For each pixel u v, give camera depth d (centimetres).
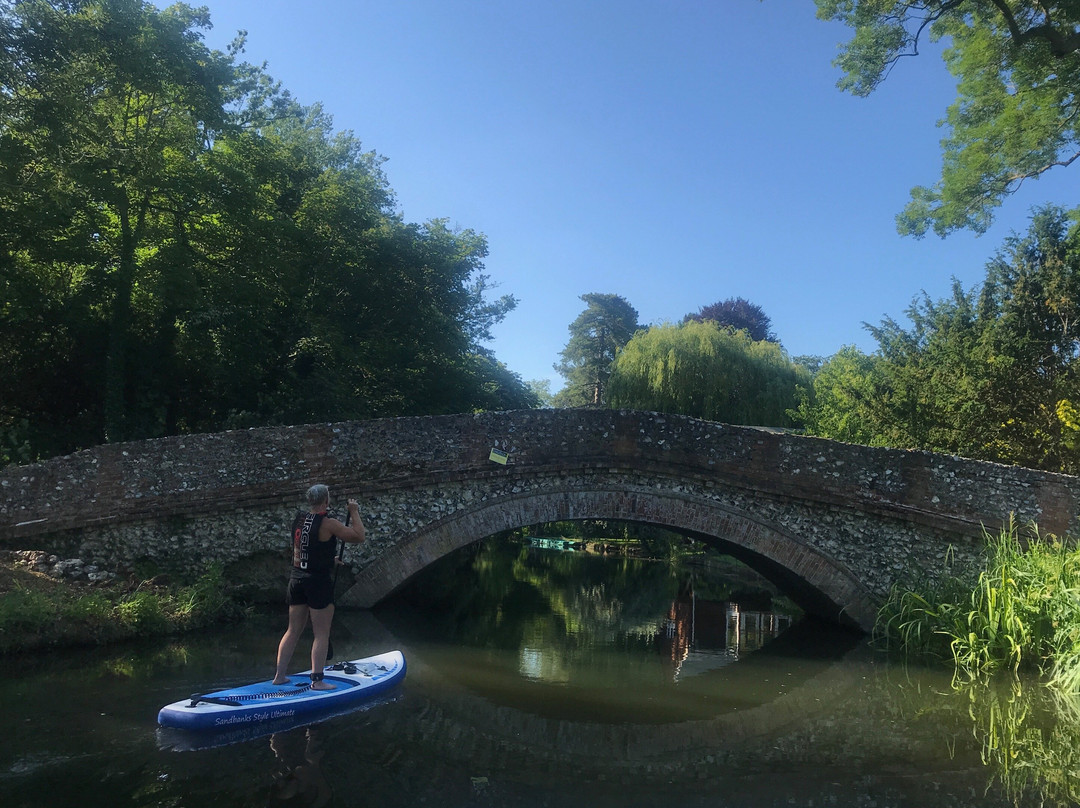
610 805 463
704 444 1173
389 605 1299
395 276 2180
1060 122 1555
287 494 1098
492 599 1553
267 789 456
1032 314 1769
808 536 1162
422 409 2248
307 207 1991
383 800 448
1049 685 833
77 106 1269
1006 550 1018
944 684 841
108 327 1656
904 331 1967
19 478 992
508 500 1154
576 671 886
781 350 2989
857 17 1507
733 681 856
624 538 3177
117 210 1565
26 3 1198
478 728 622
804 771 540
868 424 1712
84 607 833
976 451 1480
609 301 5350
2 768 472
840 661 977
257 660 782
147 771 475
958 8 1500
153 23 1459
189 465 1067
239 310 1802
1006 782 518
